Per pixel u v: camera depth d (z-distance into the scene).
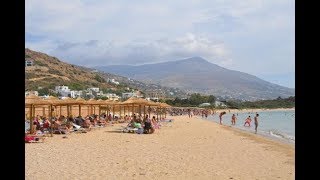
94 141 21.20
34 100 22.17
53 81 123.88
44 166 12.09
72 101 28.98
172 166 12.57
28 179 9.84
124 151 16.72
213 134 29.47
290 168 12.62
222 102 164.00
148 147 18.59
